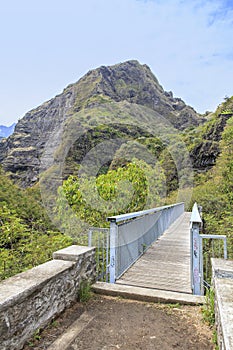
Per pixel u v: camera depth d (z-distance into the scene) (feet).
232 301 5.82
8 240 16.42
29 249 16.12
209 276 14.28
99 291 9.62
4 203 18.49
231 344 4.02
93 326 7.22
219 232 24.41
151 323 7.50
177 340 6.64
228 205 28.63
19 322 5.75
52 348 6.09
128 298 9.30
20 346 5.78
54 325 7.08
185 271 12.74
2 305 5.22
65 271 7.85
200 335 6.89
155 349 6.23
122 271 12.32
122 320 7.64
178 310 8.38
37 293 6.43
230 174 31.40
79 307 8.38
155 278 11.63
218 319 5.96
